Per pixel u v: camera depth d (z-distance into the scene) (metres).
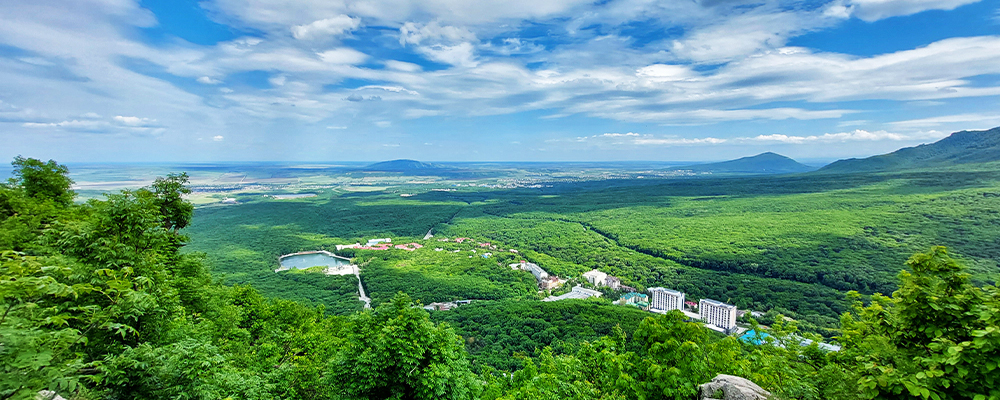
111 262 18.33
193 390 15.04
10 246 22.28
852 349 14.38
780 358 15.55
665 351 17.92
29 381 8.65
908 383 9.82
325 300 110.81
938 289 11.47
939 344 10.46
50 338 9.45
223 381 16.64
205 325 24.67
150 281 17.47
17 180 37.19
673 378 16.64
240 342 29.66
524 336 75.19
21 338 8.40
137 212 20.89
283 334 33.50
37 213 30.09
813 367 15.11
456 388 22.17
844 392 11.36
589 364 23.31
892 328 12.84
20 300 9.05
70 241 18.50
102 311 13.87
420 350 21.64
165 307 19.50
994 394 9.14
